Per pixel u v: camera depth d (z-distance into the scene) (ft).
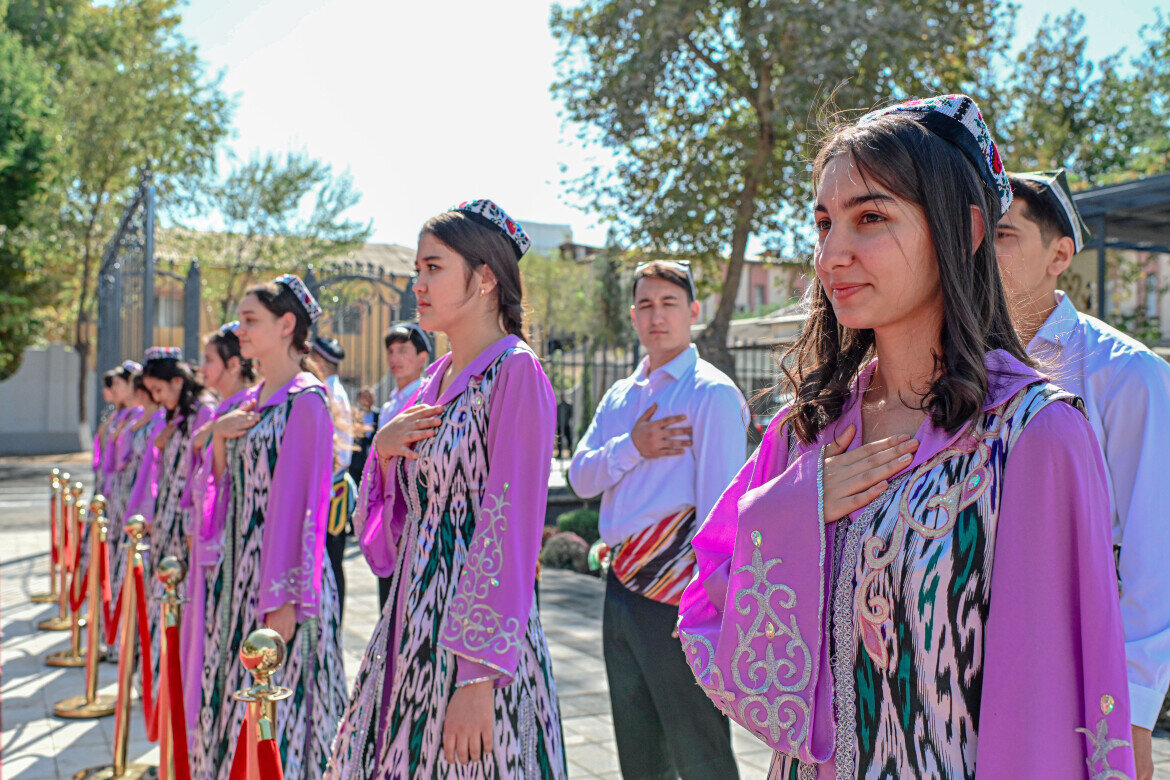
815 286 4.79
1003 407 3.80
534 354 7.60
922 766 3.78
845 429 4.42
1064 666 3.50
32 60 70.54
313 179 82.53
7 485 59.00
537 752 7.39
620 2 42.98
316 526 10.30
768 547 4.26
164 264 70.38
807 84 38.91
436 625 7.27
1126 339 6.30
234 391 14.38
